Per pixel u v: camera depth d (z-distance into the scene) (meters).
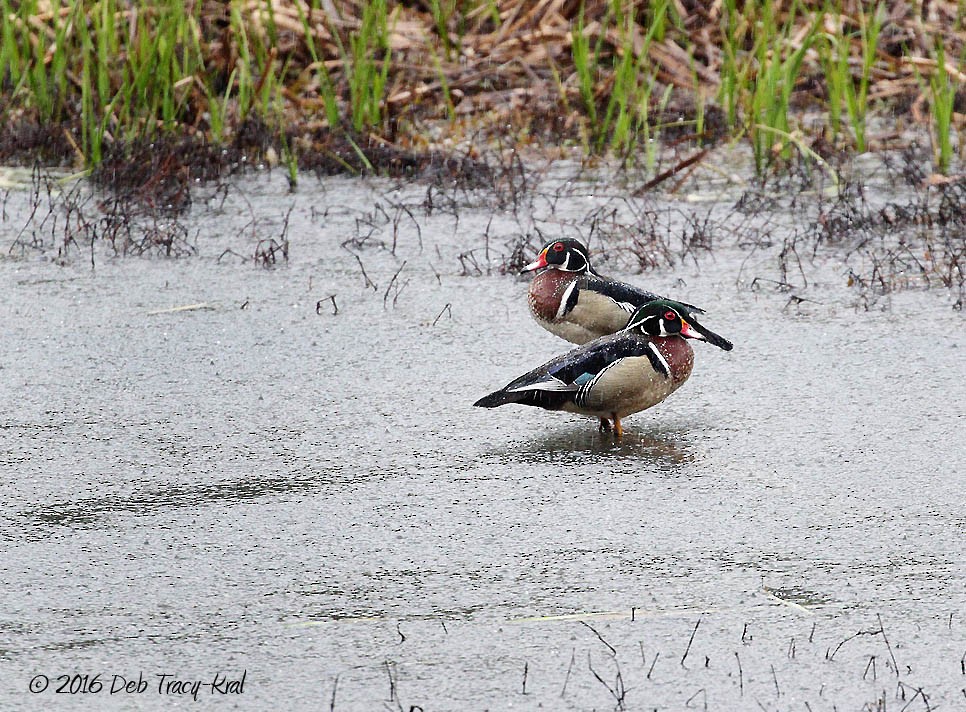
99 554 8.88
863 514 9.25
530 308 12.79
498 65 21.89
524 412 11.19
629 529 9.10
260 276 15.09
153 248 16.16
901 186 18.06
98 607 8.21
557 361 10.46
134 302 14.28
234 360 12.54
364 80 19.92
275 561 8.76
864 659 7.51
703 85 21.50
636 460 10.18
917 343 12.54
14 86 20.77
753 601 8.15
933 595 8.17
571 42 21.86
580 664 7.52
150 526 9.27
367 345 12.88
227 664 7.58
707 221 16.42
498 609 8.12
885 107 21.14
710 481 9.80
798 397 11.35
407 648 7.71
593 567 8.61
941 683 7.28
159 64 20.06
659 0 21.27
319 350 12.76
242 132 19.73
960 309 13.38
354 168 19.33
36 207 17.64
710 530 9.07
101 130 18.91
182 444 10.67
